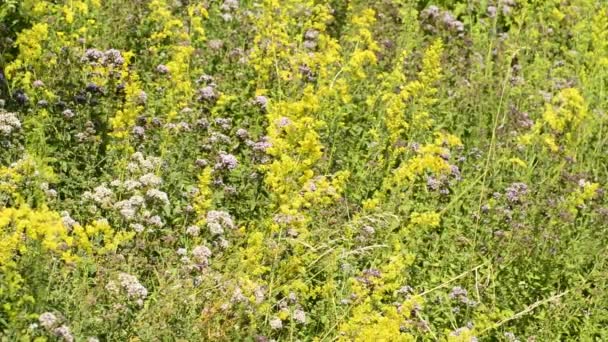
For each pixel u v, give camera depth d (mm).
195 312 5652
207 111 7637
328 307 6191
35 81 6863
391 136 7613
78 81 7207
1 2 7656
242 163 7180
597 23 10047
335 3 9719
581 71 9781
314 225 6738
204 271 5801
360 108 8227
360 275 6469
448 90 8953
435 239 7188
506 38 10141
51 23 7715
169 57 8016
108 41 7852
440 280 6891
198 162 6809
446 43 10031
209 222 6180
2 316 5098
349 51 9078
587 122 8906
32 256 5180
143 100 6992
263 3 8578
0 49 7312
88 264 5613
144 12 8328
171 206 6477
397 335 5746
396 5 10008
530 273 7082
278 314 5945
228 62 8148
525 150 8422
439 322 6664
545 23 10875
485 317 6543
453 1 11008
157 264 6012
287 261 6207
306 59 8141
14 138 6441
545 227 7395
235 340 5707
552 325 6816
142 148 6848
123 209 5953
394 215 6738
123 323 5359
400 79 8227
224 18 8656
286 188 6520
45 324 4934
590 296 7230
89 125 6652
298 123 6633
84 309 5270
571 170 8469
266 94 7992
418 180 7734
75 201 6242
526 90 9219
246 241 6543
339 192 7148
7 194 5953
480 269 7117
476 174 7879
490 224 7379
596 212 7777
